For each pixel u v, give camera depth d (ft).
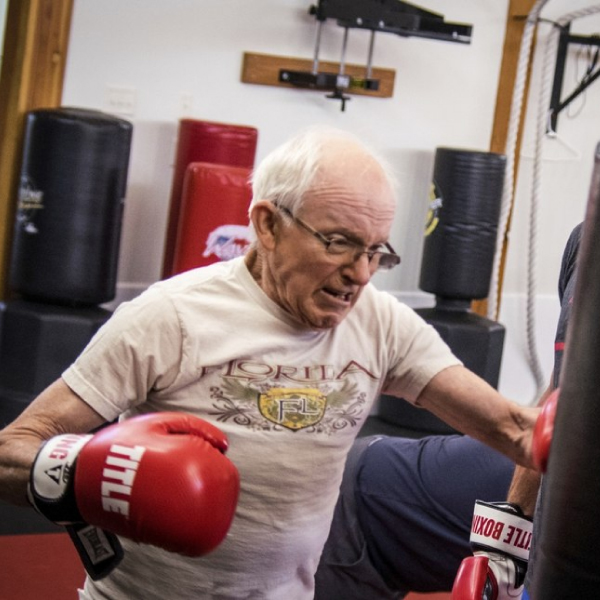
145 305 5.42
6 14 16.28
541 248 20.33
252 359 5.41
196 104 17.53
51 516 4.92
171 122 17.44
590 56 20.03
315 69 17.44
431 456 7.89
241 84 17.71
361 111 18.57
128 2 16.85
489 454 7.74
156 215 17.62
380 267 5.50
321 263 5.14
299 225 5.16
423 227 19.29
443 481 7.77
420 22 16.94
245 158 16.87
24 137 15.88
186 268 16.16
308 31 17.90
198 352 5.37
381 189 5.16
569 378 3.32
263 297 5.45
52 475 4.86
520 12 19.10
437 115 19.12
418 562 7.97
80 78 16.85
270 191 5.28
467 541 7.70
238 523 5.51
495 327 17.63
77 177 15.40
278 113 18.02
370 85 17.35
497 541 5.83
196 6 17.21
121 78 17.04
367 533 8.04
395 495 7.88
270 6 17.60
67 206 15.46
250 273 5.56
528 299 19.48
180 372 5.38
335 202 5.07
